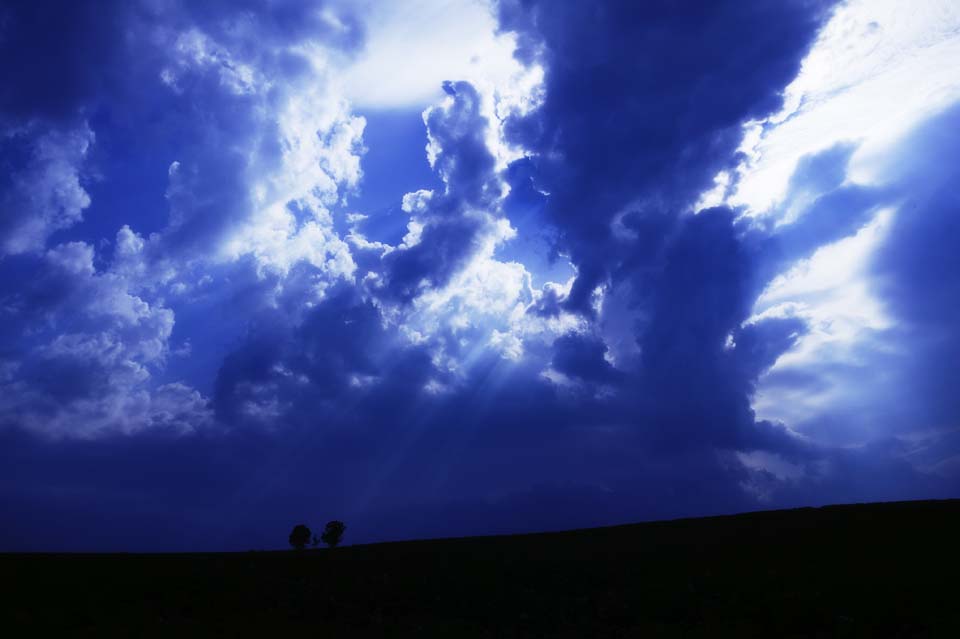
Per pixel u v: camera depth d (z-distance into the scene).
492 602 35.19
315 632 30.19
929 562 35.16
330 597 36.88
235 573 42.09
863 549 39.50
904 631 26.38
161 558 47.75
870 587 31.38
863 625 27.23
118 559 46.88
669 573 38.28
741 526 51.38
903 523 45.12
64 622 31.23
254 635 29.58
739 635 27.50
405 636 29.55
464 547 50.84
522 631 30.47
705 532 50.50
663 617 31.27
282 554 50.31
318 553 50.44
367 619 33.06
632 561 42.09
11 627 30.05
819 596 30.69
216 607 35.09
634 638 28.25
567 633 29.89
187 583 39.28
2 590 36.59
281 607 35.28
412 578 40.38
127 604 34.97
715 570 37.81
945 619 26.95
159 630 29.86
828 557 38.41
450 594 36.94
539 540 53.19
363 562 45.47
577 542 50.75
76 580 39.34
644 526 57.31
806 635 26.95
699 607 31.83
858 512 51.03
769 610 30.02
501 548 49.69
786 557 39.41
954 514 46.19
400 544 54.72
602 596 34.97
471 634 29.89
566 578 39.09
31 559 46.50
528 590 37.03
